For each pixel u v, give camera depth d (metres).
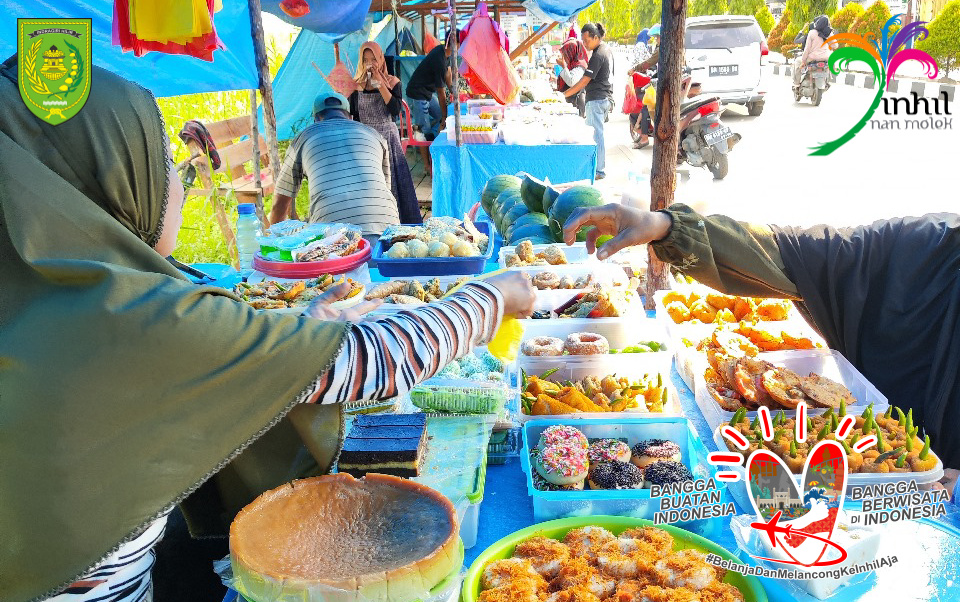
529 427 2.03
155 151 1.30
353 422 1.84
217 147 7.17
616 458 1.86
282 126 9.63
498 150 6.00
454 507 1.47
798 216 7.90
